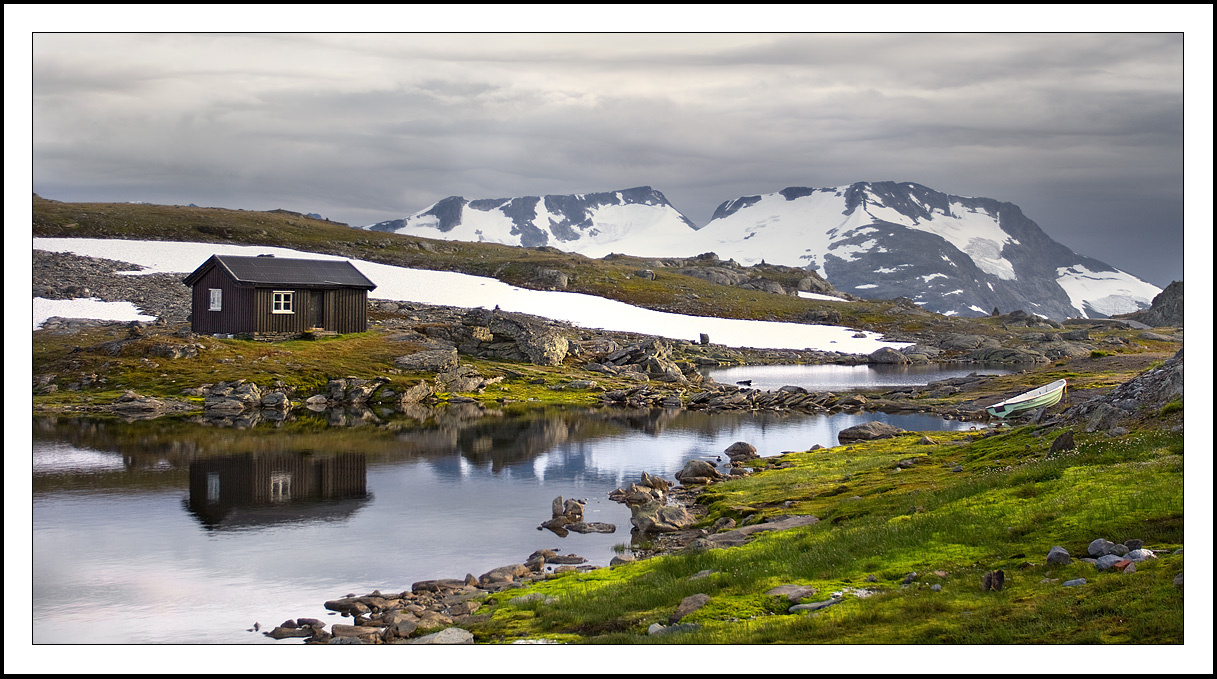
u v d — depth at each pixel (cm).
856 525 2930
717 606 2233
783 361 16038
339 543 3466
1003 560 2264
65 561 3180
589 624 2262
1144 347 17088
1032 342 18325
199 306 9869
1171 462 2694
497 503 4222
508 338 11175
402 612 2569
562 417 7669
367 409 7669
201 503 4044
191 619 2606
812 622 1977
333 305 9894
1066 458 3036
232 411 6981
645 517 3728
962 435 5638
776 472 4684
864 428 6094
